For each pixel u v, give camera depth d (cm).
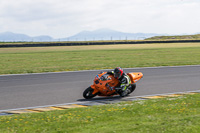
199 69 2428
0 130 719
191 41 9081
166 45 7394
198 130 662
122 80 1311
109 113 918
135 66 2631
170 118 816
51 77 1948
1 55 4131
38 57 3778
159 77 1941
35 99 1244
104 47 6662
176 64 2812
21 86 1576
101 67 2567
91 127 723
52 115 897
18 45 6856
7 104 1145
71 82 1730
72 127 740
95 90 1298
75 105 1141
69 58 3600
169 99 1182
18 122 805
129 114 902
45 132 694
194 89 1512
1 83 1681
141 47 6519
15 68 2505
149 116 859
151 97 1306
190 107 1012
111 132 663
